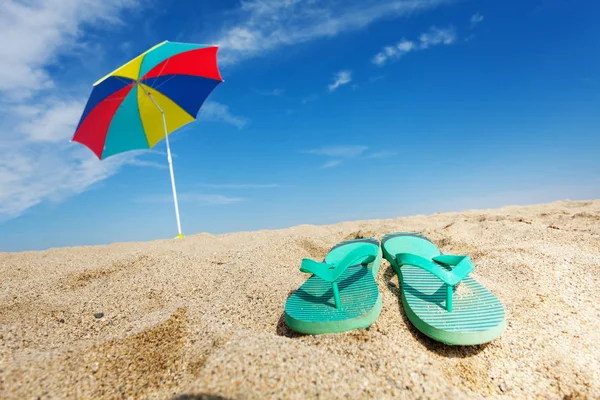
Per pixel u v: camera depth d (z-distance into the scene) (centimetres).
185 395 123
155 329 193
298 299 216
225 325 190
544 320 204
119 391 150
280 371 135
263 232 556
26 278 337
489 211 647
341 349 171
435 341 186
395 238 294
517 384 164
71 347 179
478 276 262
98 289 292
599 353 180
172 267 335
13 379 146
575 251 304
